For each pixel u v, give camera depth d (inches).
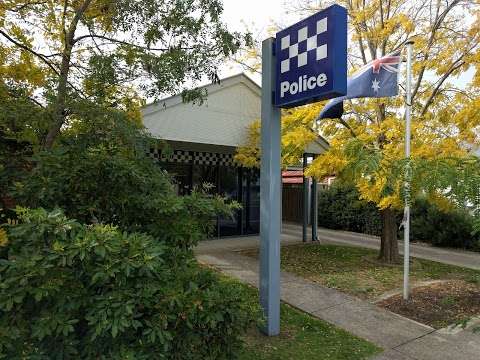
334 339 168.2
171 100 316.2
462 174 139.9
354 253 370.6
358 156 169.0
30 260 75.9
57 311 80.0
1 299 73.5
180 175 420.5
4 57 192.5
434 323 193.8
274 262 168.1
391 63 226.8
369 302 221.9
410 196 180.9
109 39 204.8
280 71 166.6
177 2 194.9
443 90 296.0
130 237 86.8
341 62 143.4
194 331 92.3
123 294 81.4
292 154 300.4
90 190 114.0
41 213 81.1
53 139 149.3
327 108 249.6
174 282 93.8
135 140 142.7
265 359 144.6
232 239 437.1
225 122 355.6
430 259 365.7
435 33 297.7
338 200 579.5
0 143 141.9
